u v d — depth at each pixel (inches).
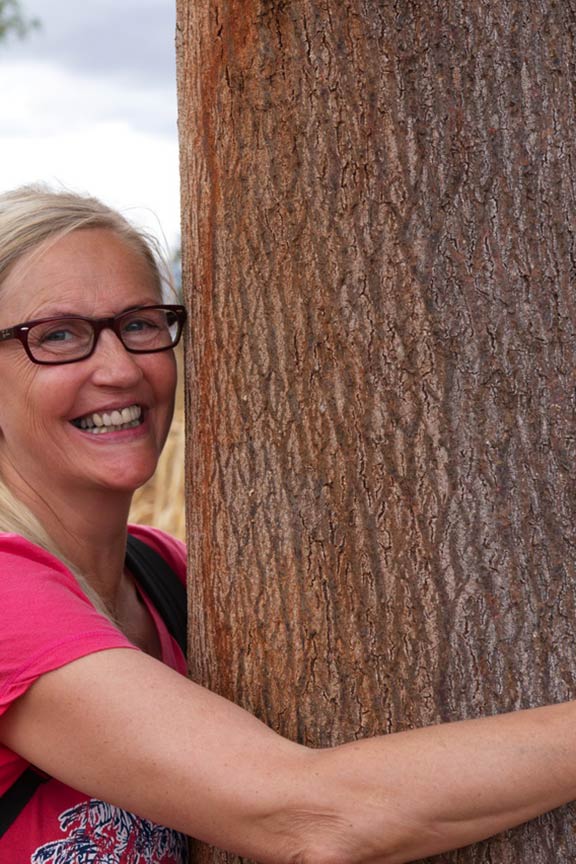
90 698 61.6
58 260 74.9
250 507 71.1
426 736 60.0
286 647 69.5
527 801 58.6
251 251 69.9
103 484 77.9
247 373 70.7
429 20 64.7
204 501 74.9
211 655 74.8
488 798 58.1
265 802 59.2
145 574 89.4
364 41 65.5
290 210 67.9
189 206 75.9
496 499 64.6
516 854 63.9
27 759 64.9
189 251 76.4
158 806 61.2
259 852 60.8
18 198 76.0
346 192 66.2
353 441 66.7
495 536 64.6
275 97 68.1
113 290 75.9
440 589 65.2
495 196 64.4
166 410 81.1
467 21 64.5
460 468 64.9
